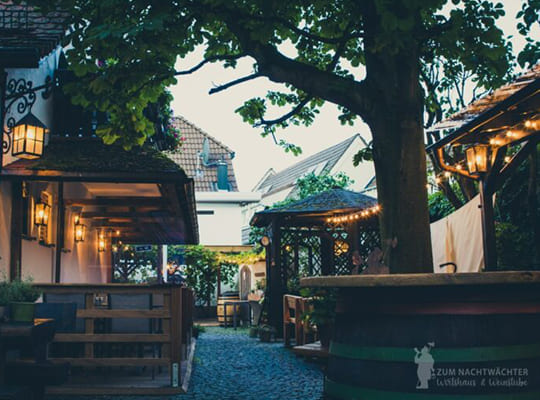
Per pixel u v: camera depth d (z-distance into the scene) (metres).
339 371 2.75
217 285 22.75
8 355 6.11
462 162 8.92
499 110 6.21
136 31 3.99
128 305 6.81
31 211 7.98
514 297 2.50
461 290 2.49
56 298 6.79
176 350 6.69
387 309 2.57
